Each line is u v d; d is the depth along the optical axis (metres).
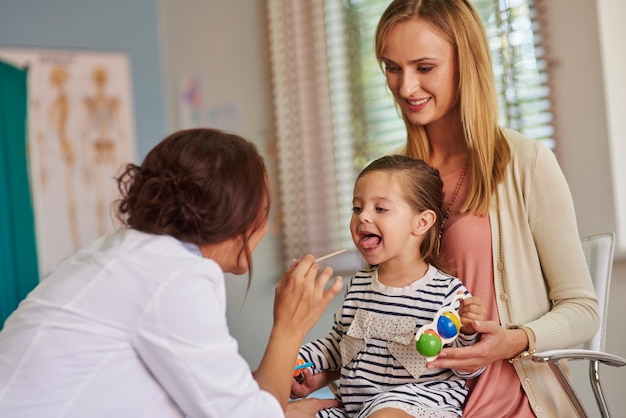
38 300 1.24
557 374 1.60
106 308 1.20
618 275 2.83
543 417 1.63
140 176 1.29
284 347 1.37
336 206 3.84
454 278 1.65
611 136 2.90
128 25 3.32
